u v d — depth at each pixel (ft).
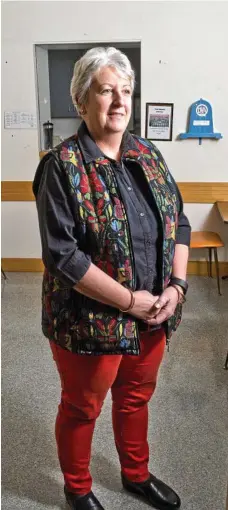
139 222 4.64
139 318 4.75
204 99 13.24
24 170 14.24
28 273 14.92
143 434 5.89
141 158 4.81
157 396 8.27
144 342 5.27
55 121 15.61
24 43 13.34
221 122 13.41
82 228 4.47
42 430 7.45
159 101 13.42
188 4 12.69
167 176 5.11
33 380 8.82
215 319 11.33
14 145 14.07
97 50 4.45
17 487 6.35
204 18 12.75
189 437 7.23
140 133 13.87
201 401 8.12
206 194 13.91
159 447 7.02
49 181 4.44
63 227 4.41
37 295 13.04
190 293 12.99
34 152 14.10
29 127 13.91
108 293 4.51
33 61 13.44
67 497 5.86
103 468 6.64
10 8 13.12
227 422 7.56
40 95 14.14
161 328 5.26
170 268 5.01
